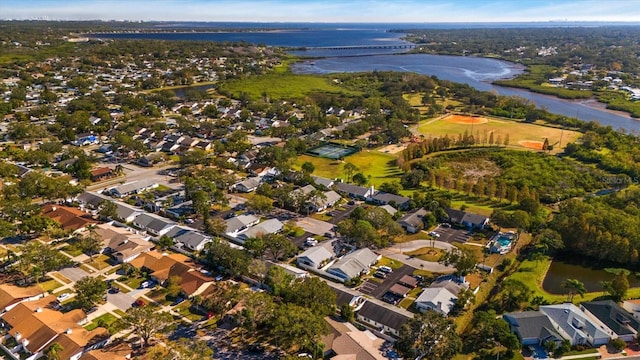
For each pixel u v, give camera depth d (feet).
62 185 542.16
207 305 339.16
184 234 464.24
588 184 620.49
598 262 441.68
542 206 549.13
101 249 437.99
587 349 316.81
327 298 343.67
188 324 333.21
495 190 577.43
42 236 464.65
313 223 513.86
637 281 409.28
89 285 346.54
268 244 424.05
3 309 338.75
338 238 471.62
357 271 403.34
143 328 303.89
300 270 409.90
